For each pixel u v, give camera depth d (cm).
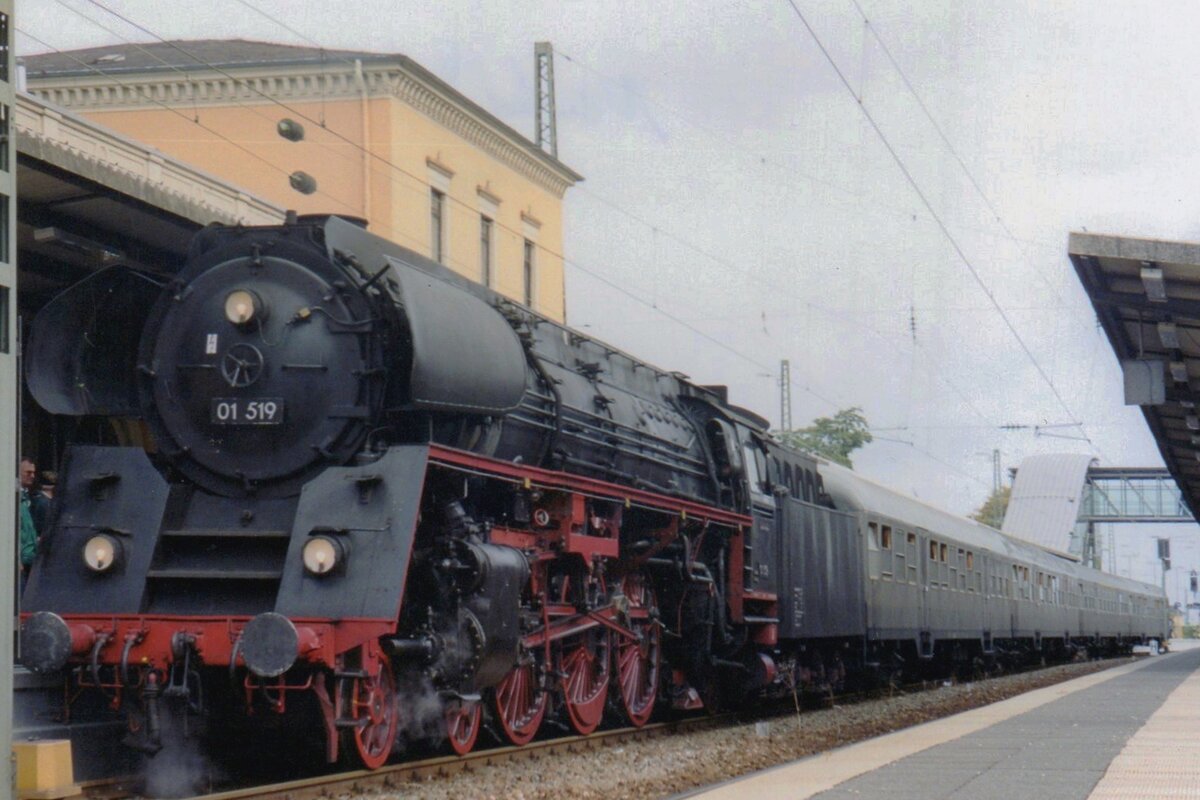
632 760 1245
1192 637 14188
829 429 4919
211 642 984
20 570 1102
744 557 1728
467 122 2761
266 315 1105
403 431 1111
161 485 1078
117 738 1088
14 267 795
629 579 1505
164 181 1639
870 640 2297
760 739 1460
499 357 1170
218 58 2700
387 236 2539
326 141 2580
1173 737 1252
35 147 1209
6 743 771
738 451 1753
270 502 1091
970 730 1344
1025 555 3778
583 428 1373
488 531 1169
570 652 1368
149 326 1142
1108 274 1792
